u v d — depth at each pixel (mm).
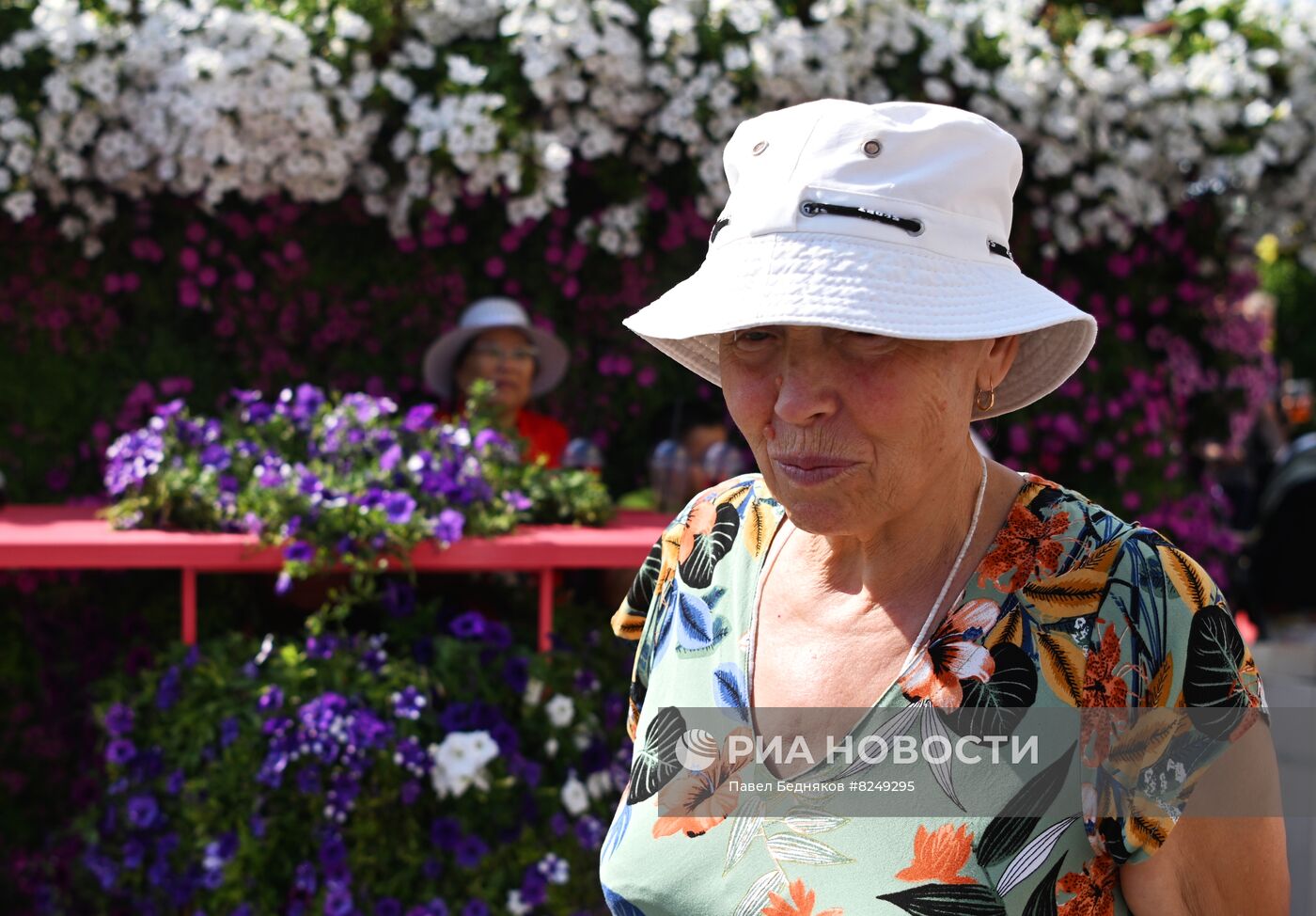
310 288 4039
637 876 1170
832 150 1035
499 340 3918
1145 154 4004
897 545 1115
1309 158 4199
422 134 3498
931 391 1029
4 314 3809
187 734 2736
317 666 2758
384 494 2832
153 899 2723
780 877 1079
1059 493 1104
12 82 3379
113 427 3916
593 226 3959
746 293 1027
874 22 3713
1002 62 3881
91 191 3725
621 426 4332
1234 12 4145
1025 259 4277
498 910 2766
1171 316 4738
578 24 3496
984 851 1016
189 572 2793
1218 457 5699
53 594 3645
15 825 3557
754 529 1253
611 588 3361
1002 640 1047
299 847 2686
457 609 3291
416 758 2680
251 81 3389
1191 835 1010
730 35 3646
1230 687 1009
